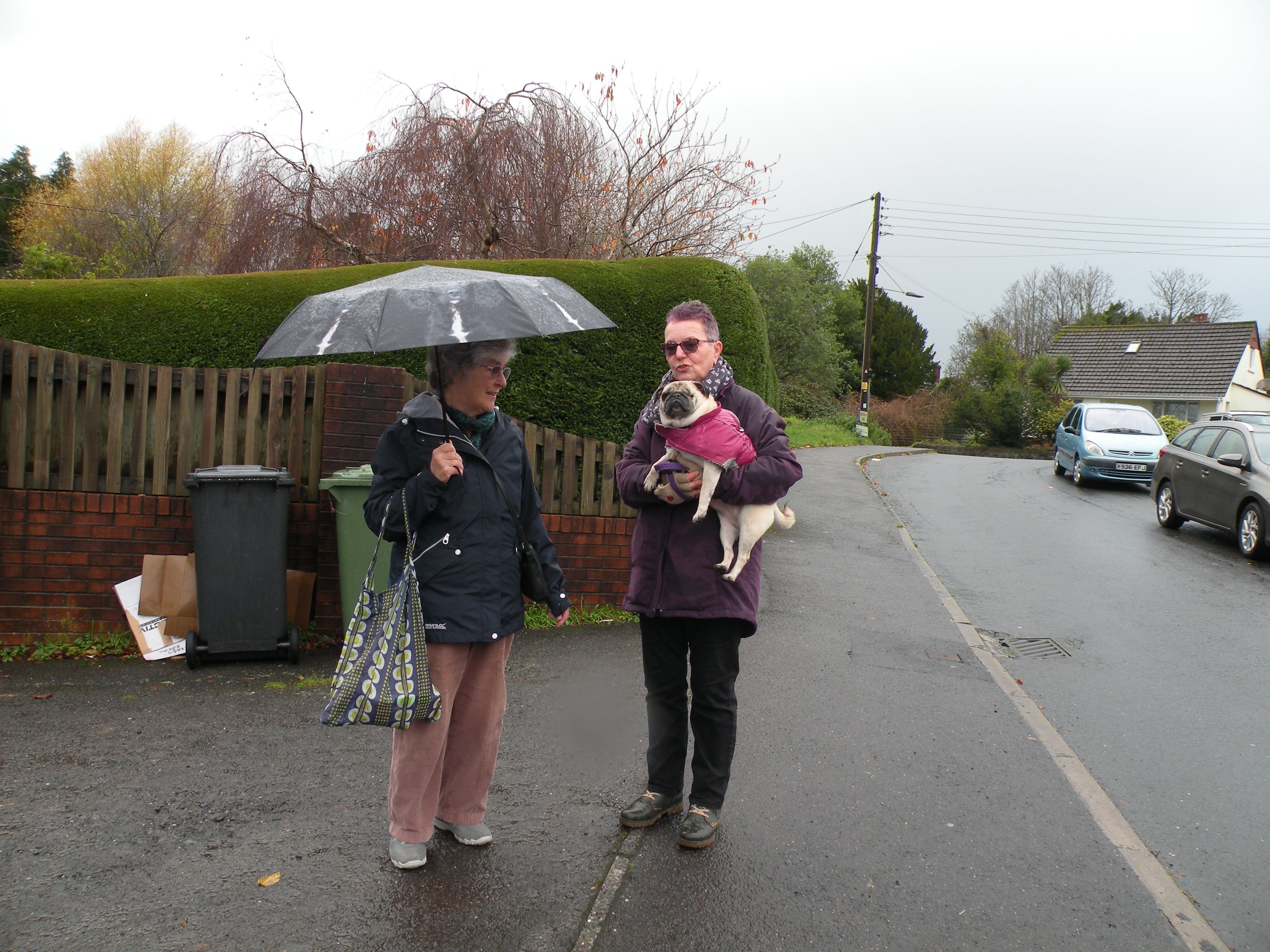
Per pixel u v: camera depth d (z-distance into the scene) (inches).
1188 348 1555.1
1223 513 417.4
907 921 111.7
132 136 1283.2
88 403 212.1
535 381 289.3
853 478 643.5
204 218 526.9
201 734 160.9
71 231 1227.9
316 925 104.5
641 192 554.3
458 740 121.3
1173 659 240.8
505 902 111.1
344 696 106.5
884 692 201.5
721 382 131.7
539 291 113.7
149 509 215.2
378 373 220.5
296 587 219.6
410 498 109.2
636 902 112.6
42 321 264.7
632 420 296.0
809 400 1296.8
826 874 121.8
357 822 130.0
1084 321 2362.2
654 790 134.3
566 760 156.3
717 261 316.8
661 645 130.8
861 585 313.1
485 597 114.5
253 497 197.3
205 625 197.8
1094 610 293.6
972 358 1744.6
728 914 110.9
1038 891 120.7
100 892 109.9
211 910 106.9
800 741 169.8
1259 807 151.6
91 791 137.3
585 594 257.8
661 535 128.5
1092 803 149.3
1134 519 503.2
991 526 462.9
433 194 455.2
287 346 99.1
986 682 213.2
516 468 120.3
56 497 210.2
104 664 200.7
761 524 126.0
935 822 139.4
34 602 210.4
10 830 124.4
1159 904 118.7
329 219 479.8
